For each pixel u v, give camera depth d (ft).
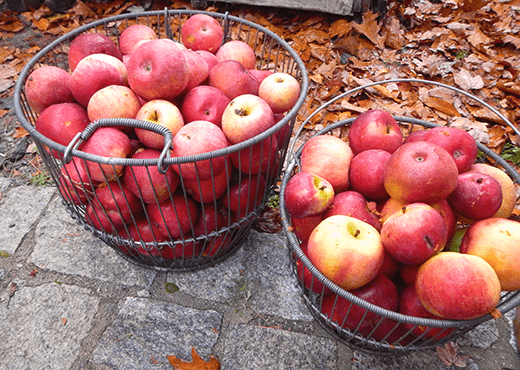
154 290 6.52
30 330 5.97
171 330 5.99
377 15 12.09
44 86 5.73
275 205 7.91
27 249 7.06
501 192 5.00
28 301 6.31
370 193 5.59
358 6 11.78
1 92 10.48
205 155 4.61
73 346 5.80
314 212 5.19
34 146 9.02
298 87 6.14
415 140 5.78
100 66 5.55
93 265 6.83
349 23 11.95
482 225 4.87
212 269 6.85
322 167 5.77
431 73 10.68
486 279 4.20
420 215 4.44
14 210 7.66
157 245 5.87
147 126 4.69
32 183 8.23
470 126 9.11
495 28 11.93
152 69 5.24
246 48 7.42
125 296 6.41
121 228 6.11
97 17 13.26
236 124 5.21
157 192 5.21
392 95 10.10
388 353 5.51
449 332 4.85
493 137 8.87
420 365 5.64
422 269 4.56
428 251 4.43
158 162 4.41
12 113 9.86
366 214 5.30
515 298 4.51
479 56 11.10
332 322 5.25
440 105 9.74
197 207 6.10
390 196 5.49
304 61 11.28
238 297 6.46
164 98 5.62
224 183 5.68
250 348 5.83
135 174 5.10
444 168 4.61
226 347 5.84
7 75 10.85
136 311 6.20
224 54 7.30
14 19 12.96
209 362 5.62
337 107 9.75
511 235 4.57
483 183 4.96
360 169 5.53
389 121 6.02
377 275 4.99
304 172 5.41
